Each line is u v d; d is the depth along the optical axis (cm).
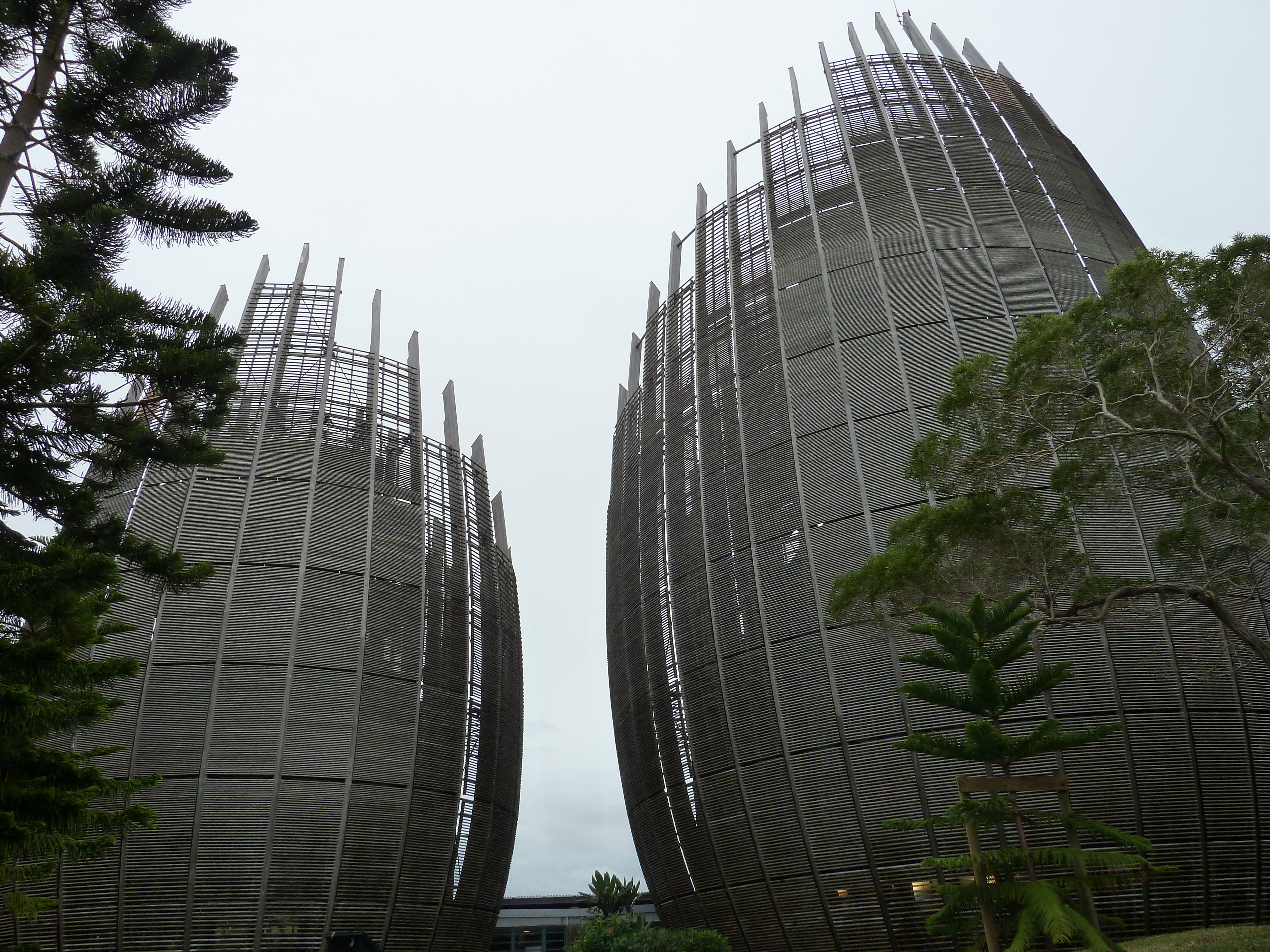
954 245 2722
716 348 2967
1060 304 2577
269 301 3381
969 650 1324
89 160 1428
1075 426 1638
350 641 2623
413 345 3531
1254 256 1435
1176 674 2034
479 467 3559
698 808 2467
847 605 1648
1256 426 1572
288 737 2427
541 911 4947
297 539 2720
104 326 1184
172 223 1442
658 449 3038
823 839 2153
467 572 3117
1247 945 1404
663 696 2686
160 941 2197
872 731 2130
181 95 1482
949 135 3136
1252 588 1823
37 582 1064
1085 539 2111
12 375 1125
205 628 2514
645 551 2911
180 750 2348
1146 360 1535
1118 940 1877
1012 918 1173
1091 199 3112
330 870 2350
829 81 3412
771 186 3209
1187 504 1759
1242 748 2002
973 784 1245
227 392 1333
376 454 3030
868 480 2350
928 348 2498
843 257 2797
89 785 1364
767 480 2536
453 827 2664
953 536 1598
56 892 2205
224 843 2283
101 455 1350
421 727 2672
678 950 2120
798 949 2189
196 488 2759
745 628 2430
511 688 3206
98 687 1795
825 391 2550
